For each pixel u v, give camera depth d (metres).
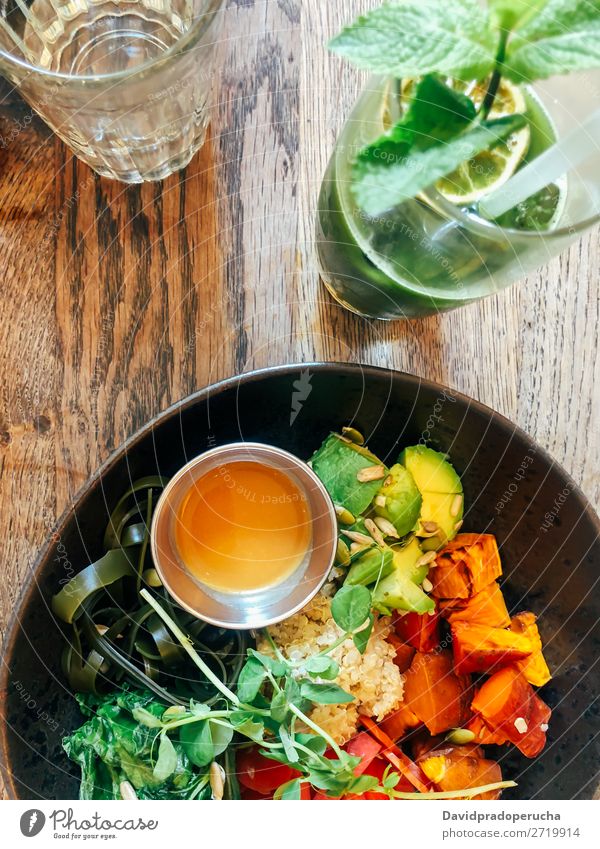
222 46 0.27
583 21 0.15
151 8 0.25
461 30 0.16
